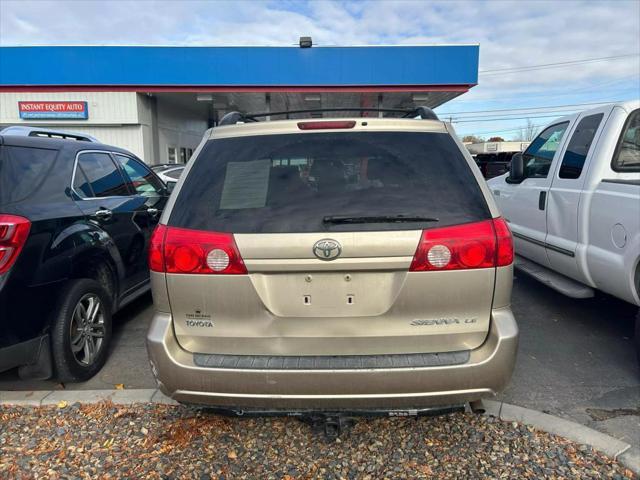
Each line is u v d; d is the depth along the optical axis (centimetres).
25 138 358
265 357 239
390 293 235
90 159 432
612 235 379
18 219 308
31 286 315
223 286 235
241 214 239
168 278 240
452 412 247
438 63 1811
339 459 274
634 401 332
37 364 335
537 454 273
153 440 292
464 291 234
